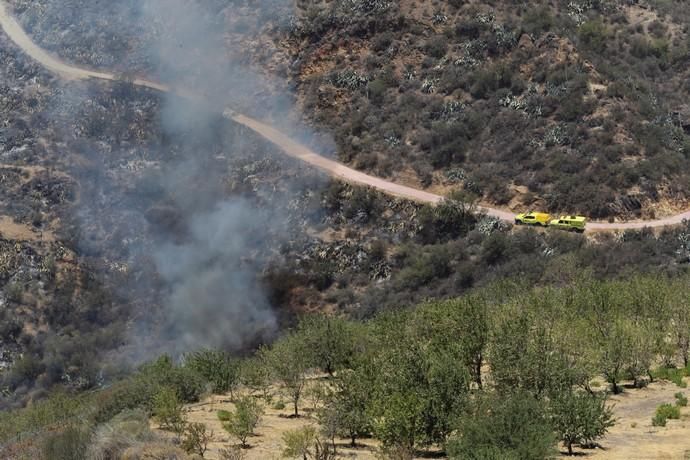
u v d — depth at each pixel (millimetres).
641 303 37125
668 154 84562
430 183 88125
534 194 82625
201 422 27406
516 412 20203
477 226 79312
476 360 28672
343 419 23438
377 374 24234
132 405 29922
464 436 20000
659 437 22953
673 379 30875
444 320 29828
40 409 39812
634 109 90500
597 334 32000
